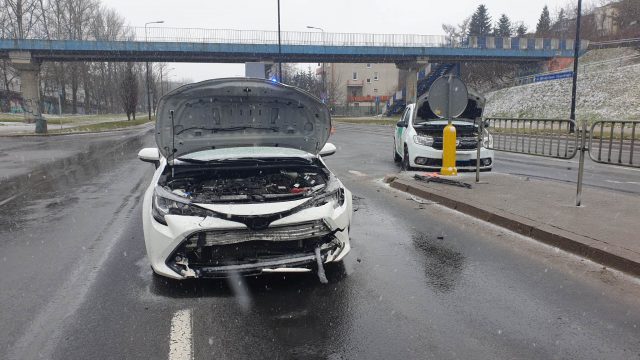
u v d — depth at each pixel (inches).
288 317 145.9
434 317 145.6
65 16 2817.4
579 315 146.3
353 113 3385.8
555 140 372.2
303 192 181.2
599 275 178.1
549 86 1833.2
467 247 214.8
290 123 215.9
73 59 1919.3
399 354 124.6
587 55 2432.3
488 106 2041.1
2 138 1087.0
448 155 381.1
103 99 3892.7
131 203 323.9
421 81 2517.2
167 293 163.9
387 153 651.5
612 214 247.4
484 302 156.2
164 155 204.2
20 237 238.2
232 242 158.2
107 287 170.2
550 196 297.6
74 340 132.6
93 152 720.3
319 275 162.2
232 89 199.3
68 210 301.7
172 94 192.4
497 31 4079.7
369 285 170.7
